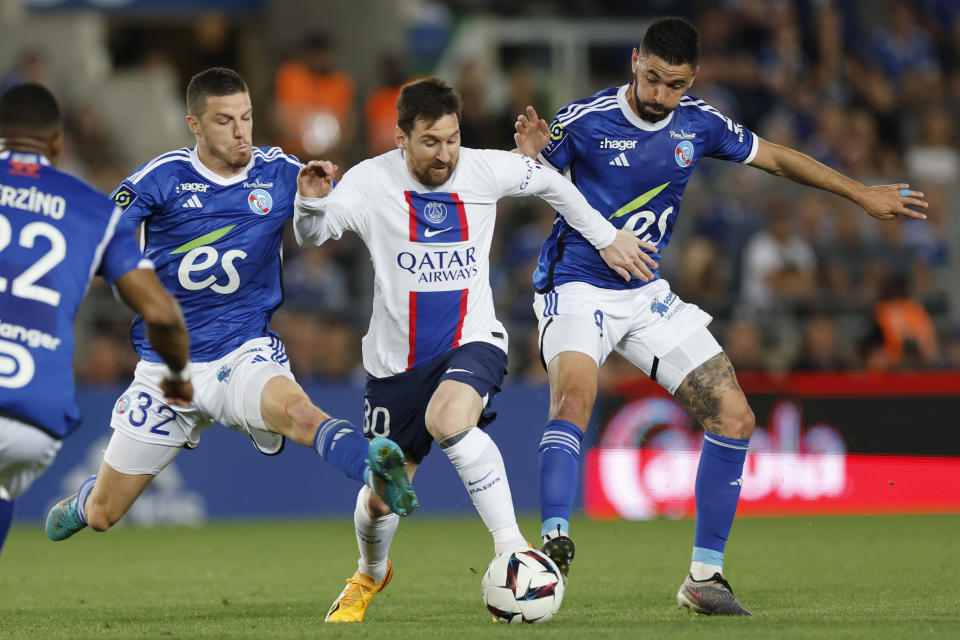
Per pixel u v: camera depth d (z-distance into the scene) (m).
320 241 18.25
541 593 17.06
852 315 47.22
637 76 19.84
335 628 17.47
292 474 42.22
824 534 35.25
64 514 20.77
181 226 19.45
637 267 19.91
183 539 36.12
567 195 19.34
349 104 54.66
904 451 42.09
